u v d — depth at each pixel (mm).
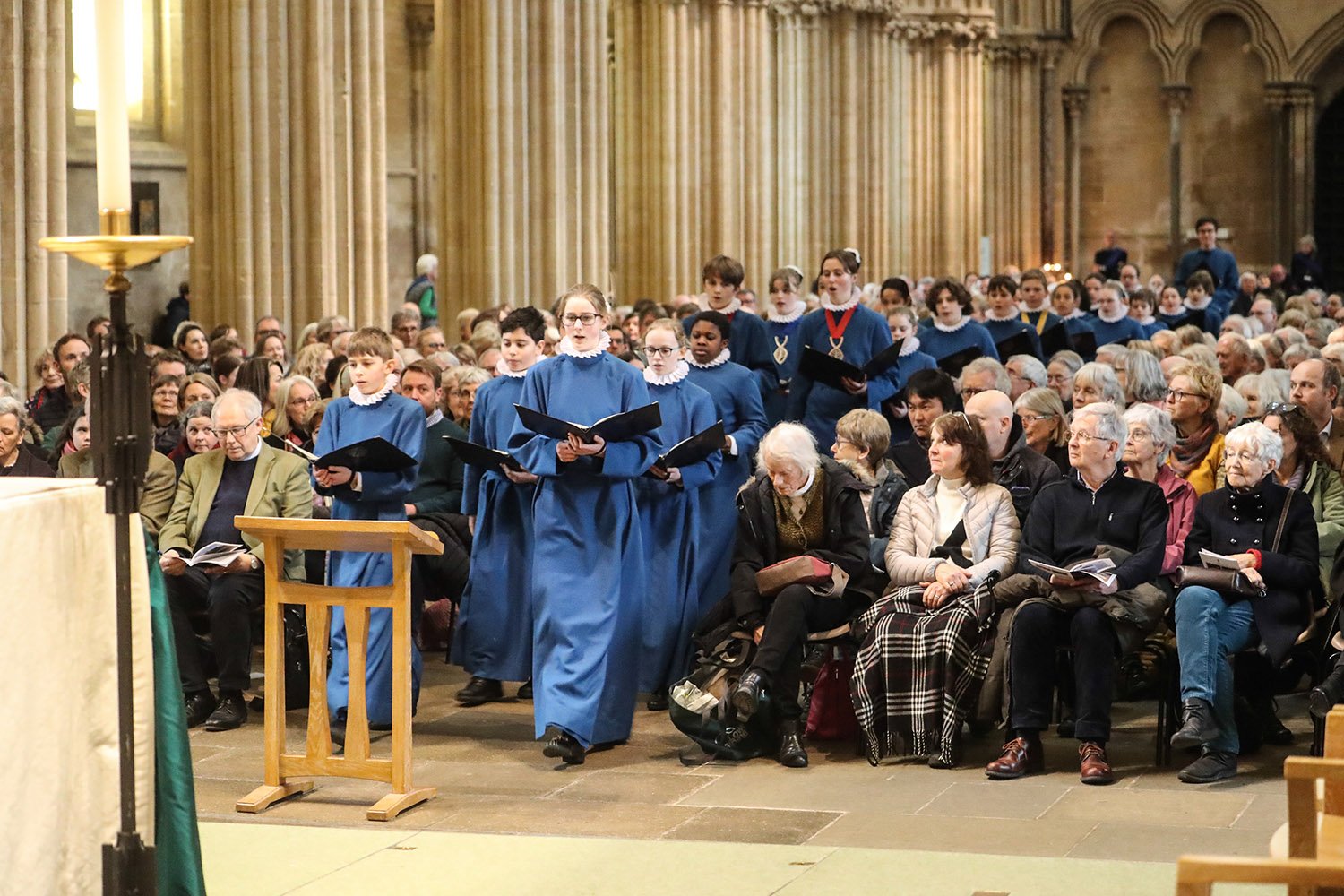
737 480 9109
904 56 32094
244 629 8703
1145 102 38344
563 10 19297
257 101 15406
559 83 19266
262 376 11375
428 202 27906
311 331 13953
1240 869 3387
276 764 7145
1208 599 7434
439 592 9641
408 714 7055
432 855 6387
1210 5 37531
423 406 9938
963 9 32938
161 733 4828
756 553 8164
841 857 6301
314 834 6672
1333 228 38000
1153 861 6199
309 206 15797
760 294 25688
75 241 4277
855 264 11617
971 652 7754
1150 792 7223
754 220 25562
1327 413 9312
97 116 4359
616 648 8156
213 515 8938
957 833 6609
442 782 7555
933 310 12977
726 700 7777
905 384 11711
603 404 8320
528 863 6273
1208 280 19703
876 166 28969
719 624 8195
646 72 24609
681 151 24750
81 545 4426
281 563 7109
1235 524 7848
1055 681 7793
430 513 9742
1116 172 38656
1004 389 9859
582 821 6859
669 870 6160
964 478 8227
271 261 15594
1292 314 15781
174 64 23547
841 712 8242
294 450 10250
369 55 16125
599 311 8391
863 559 8062
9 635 4113
